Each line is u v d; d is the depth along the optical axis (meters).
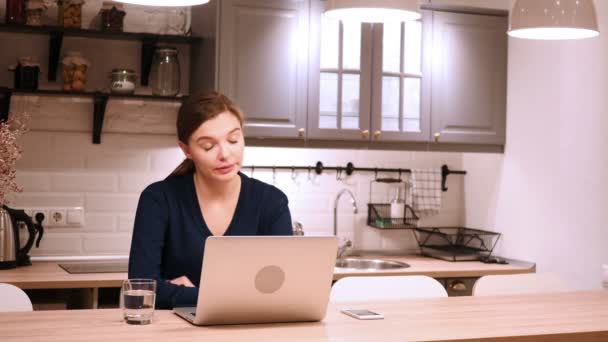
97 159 3.81
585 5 2.51
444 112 4.04
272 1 3.71
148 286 1.89
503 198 4.18
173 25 3.86
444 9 4.04
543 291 2.99
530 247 3.97
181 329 1.83
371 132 3.90
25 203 3.71
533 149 3.96
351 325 1.93
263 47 3.69
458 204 4.51
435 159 4.47
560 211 3.77
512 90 4.12
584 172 3.62
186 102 2.18
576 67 3.68
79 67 3.62
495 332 1.87
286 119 3.74
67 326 1.83
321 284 1.92
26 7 3.54
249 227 2.35
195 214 2.29
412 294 2.71
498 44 4.14
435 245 4.45
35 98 3.64
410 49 3.99
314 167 4.20
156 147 3.89
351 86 3.87
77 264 3.62
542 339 1.87
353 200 4.05
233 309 1.87
